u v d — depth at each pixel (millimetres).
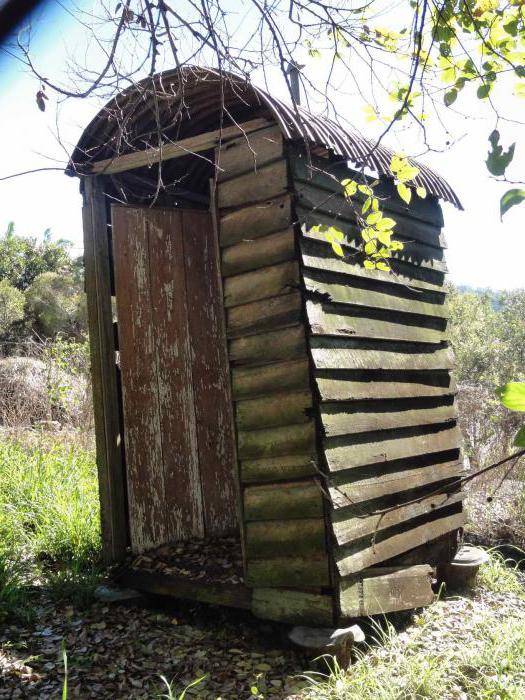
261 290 3828
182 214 4996
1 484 6094
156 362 4750
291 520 3734
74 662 3598
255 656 3768
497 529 6297
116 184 4777
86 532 5066
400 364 4484
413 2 2676
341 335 3895
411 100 2732
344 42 2918
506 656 3705
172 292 4879
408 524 4434
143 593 4379
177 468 4805
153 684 3449
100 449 4633
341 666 3555
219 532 4961
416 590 4215
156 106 2721
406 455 4391
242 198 3932
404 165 2949
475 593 5008
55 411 9336
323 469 3652
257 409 3842
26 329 17125
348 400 3875
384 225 3082
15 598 4098
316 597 3666
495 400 7887
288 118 3684
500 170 1508
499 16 2465
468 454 7828
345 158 3945
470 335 11156
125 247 4652
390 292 4582
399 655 3740
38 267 21188
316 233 3848
